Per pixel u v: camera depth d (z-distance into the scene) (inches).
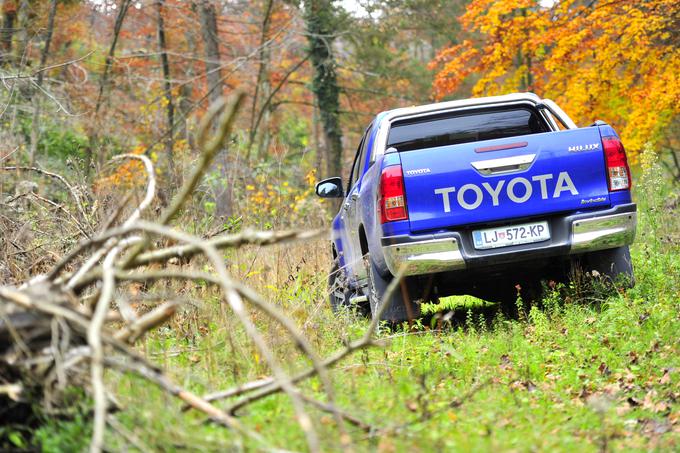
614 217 298.0
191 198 325.4
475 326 314.2
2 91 616.7
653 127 744.3
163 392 145.1
